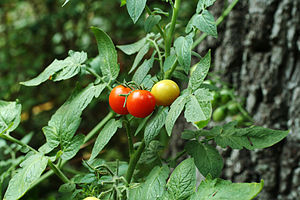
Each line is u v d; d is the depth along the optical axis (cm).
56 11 184
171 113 50
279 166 83
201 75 52
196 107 49
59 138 56
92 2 164
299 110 81
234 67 87
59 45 178
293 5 79
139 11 52
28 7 207
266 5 81
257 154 83
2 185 70
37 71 165
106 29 156
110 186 61
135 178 63
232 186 48
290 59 81
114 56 57
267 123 83
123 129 127
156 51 60
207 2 53
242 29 84
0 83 155
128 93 55
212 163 57
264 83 83
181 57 53
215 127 60
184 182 50
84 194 57
